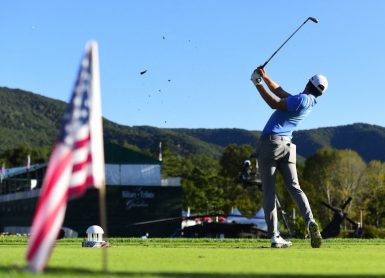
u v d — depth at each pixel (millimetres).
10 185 114500
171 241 17516
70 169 6094
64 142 6102
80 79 6281
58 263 7555
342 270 7441
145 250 11016
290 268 7566
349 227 73312
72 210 82750
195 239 18547
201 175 131375
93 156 6336
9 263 7227
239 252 10711
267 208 14000
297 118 13953
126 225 85062
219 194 128875
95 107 6367
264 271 7105
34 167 109125
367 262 8844
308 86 14164
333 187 138750
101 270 6617
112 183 85562
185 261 8375
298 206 14141
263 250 11758
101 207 6445
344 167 139250
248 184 18906
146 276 6223
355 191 134625
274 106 13867
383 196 123188
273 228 14000
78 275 6023
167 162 171000
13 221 106625
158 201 86438
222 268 7383
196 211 127500
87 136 6312
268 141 13867
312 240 13883
